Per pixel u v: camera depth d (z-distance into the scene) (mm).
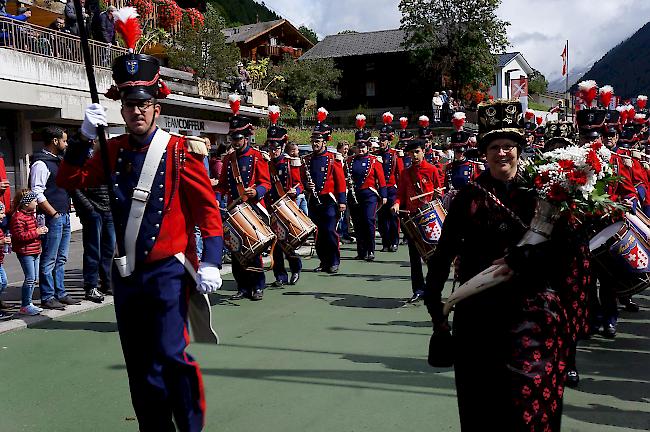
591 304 6156
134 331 3486
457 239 3223
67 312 7277
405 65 54531
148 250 3432
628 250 5598
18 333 6543
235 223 7555
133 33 3500
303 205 13164
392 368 5312
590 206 3039
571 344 3250
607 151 3225
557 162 3096
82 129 3484
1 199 6953
